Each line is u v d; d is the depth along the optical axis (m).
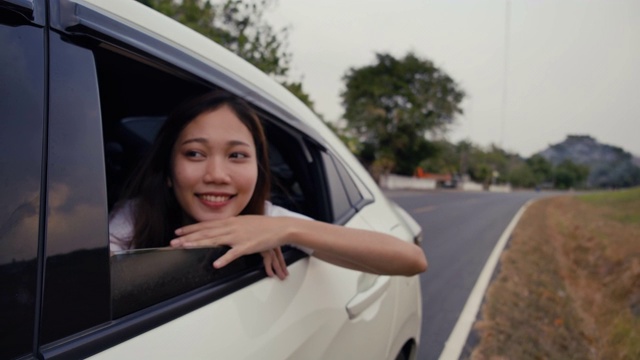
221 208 1.21
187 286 0.98
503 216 18.58
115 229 1.21
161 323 0.88
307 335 1.26
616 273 7.53
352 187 2.04
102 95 1.80
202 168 1.17
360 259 1.36
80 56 0.84
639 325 4.78
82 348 0.73
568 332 4.51
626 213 19.67
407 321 2.35
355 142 26.59
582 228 14.35
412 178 44.94
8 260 0.67
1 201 0.68
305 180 1.80
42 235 0.72
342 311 1.49
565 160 137.75
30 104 0.72
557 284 6.56
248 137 1.24
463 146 81.81
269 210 1.49
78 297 0.75
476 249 9.09
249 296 1.12
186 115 1.18
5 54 0.71
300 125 1.65
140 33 1.04
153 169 1.23
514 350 3.92
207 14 7.34
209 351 0.93
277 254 1.26
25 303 0.68
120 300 0.82
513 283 6.30
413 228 2.65
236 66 1.38
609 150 135.75
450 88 45.69
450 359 3.69
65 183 0.76
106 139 1.98
